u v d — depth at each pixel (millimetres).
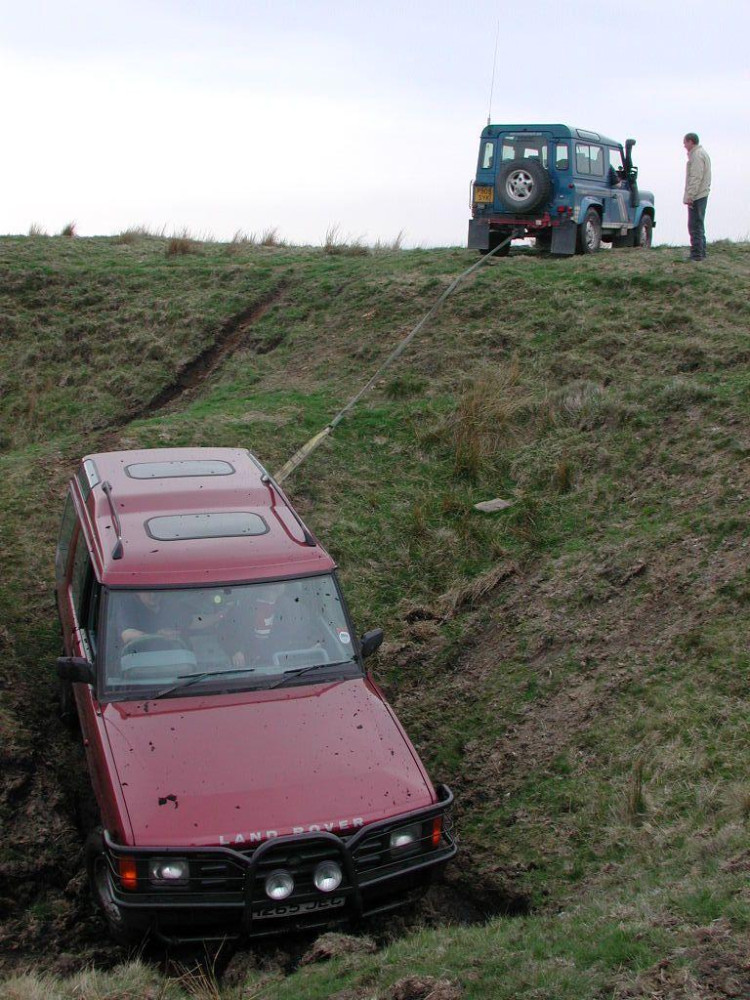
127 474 7422
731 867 5047
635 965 4145
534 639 8375
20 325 16734
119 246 21062
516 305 14492
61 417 14305
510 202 16469
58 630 8844
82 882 6031
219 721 5586
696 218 15258
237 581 6203
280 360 14906
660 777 6332
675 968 4016
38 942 5652
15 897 5957
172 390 14789
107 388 14891
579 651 7988
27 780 6824
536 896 5805
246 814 5043
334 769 5359
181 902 4879
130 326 16344
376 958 4801
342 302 16062
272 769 5301
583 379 12281
